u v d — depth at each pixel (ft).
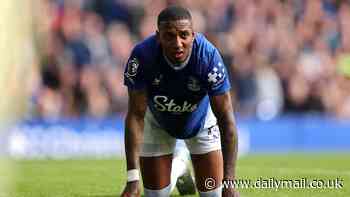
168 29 49.34
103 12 174.19
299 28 198.18
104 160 122.42
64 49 159.43
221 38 177.58
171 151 59.31
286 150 164.76
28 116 138.10
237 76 171.63
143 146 58.49
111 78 163.73
